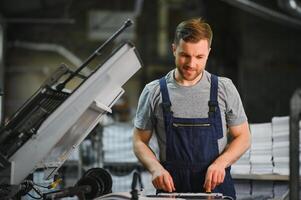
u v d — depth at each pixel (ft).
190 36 6.08
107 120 19.47
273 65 32.73
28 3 27.71
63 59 32.30
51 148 5.65
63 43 32.14
